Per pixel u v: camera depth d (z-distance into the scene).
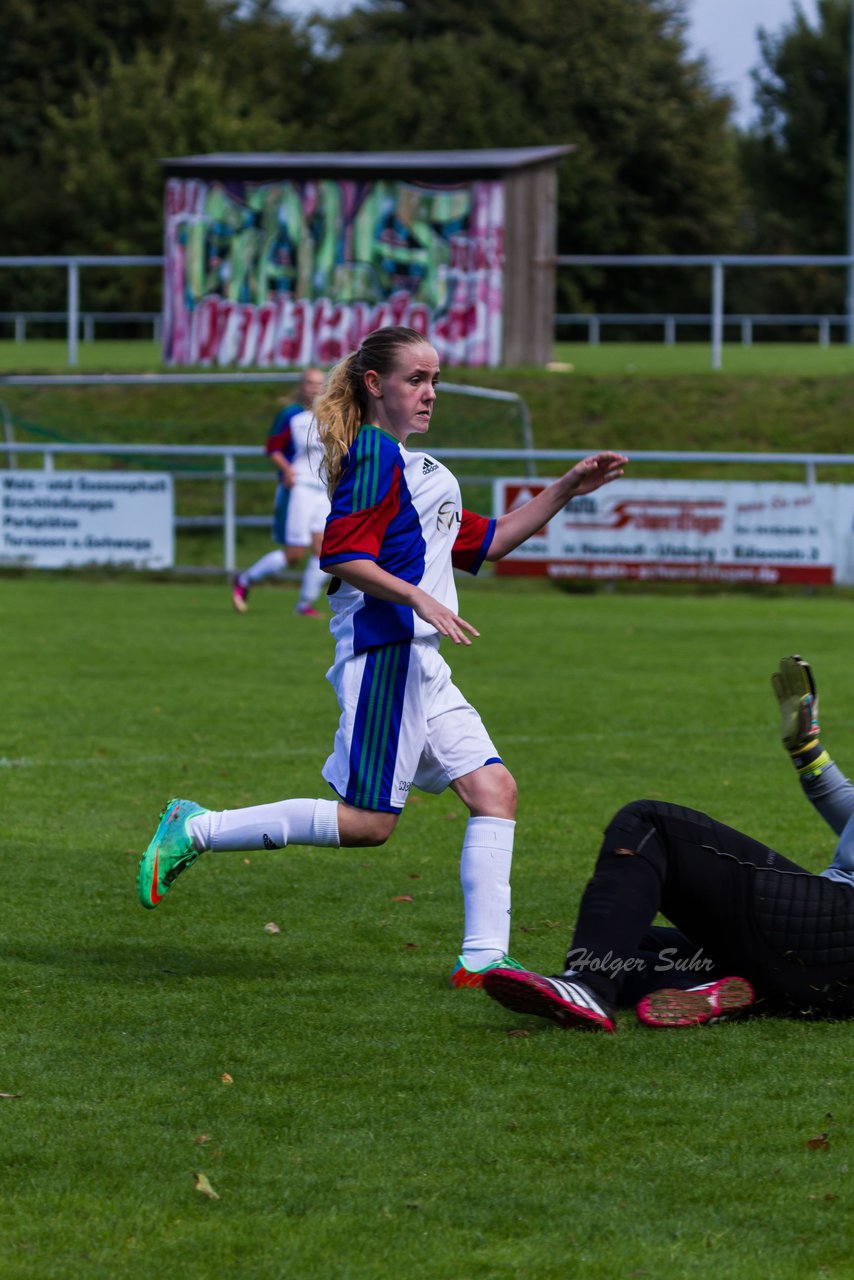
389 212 53.97
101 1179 7.64
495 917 10.73
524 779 18.20
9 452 43.56
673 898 9.91
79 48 109.69
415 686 10.34
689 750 20.05
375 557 10.12
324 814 10.46
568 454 38.38
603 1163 7.84
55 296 94.31
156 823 15.84
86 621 32.69
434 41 121.31
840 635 31.67
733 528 37.94
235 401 51.44
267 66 113.56
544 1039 9.61
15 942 11.70
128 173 95.69
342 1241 7.04
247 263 55.19
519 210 54.12
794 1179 7.67
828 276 118.81
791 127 120.19
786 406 48.94
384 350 10.38
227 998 10.44
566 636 31.36
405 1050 9.42
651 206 117.94
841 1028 9.86
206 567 41.09
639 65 119.06
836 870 10.08
